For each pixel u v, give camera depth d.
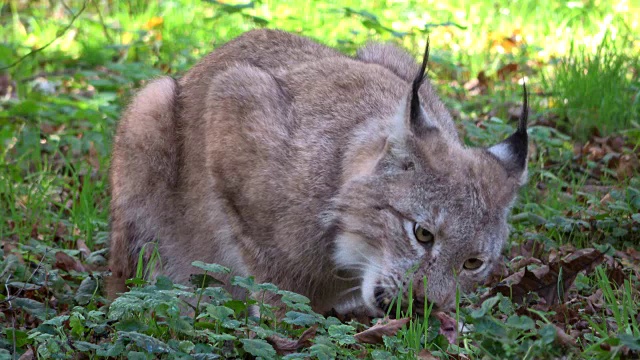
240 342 8.34
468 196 9.04
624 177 13.16
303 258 9.88
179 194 10.96
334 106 10.12
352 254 9.55
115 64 17.14
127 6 22.58
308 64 10.86
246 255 10.16
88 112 15.50
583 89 15.72
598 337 8.81
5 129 15.03
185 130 11.05
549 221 11.91
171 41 19.84
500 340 7.68
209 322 8.70
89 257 11.77
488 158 9.55
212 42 19.95
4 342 8.66
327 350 7.81
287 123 10.11
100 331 8.48
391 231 9.13
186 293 8.27
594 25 20.98
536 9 22.34
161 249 11.11
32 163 14.73
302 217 9.73
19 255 11.17
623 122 15.15
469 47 20.52
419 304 8.97
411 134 9.12
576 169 14.01
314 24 21.09
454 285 9.03
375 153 9.52
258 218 9.98
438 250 8.98
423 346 8.62
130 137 11.16
